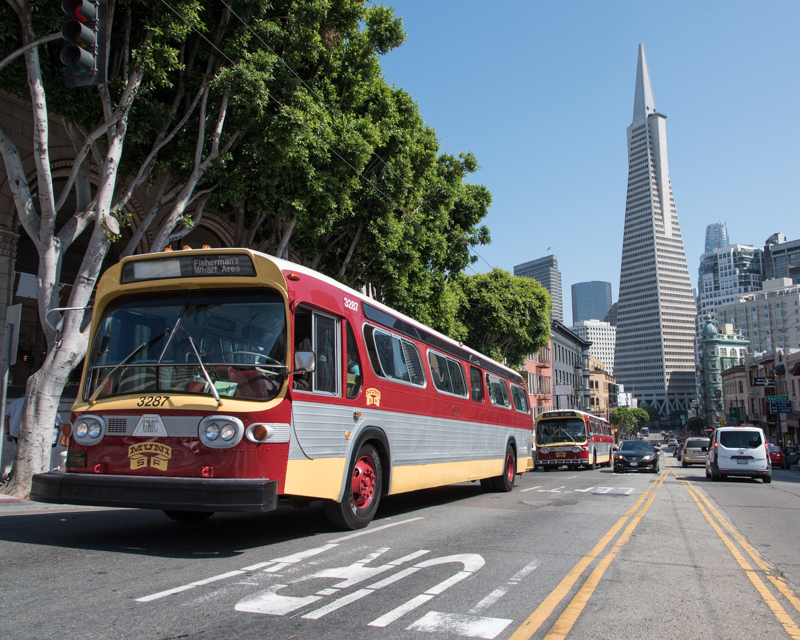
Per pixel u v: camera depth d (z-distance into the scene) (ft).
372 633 12.58
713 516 32.83
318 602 14.58
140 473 19.52
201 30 39.81
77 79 21.70
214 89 40.29
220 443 18.86
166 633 12.20
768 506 38.86
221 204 47.70
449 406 36.68
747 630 13.52
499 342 133.69
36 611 13.42
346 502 24.41
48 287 34.60
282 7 42.93
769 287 619.67
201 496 18.31
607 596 15.93
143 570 17.25
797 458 148.77
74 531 23.68
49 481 20.15
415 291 67.92
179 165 44.14
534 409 222.48
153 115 38.96
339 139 46.47
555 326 261.03
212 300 21.38
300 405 20.98
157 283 21.62
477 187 81.97
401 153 55.88
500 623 13.42
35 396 34.40
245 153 44.50
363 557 19.62
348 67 50.83
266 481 18.76
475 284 125.29
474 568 18.45
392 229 56.70
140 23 38.19
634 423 463.01
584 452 91.09
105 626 12.54
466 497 41.73
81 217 35.91
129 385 20.57
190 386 19.88
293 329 21.03
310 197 46.44
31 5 32.19
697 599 15.88
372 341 27.89
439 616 13.79
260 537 23.02
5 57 31.01
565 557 20.45
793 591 16.99
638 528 27.53
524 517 30.40
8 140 34.50
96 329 21.94
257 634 12.30
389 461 28.07
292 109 41.16
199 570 17.37
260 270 21.07
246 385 19.75
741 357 534.78
